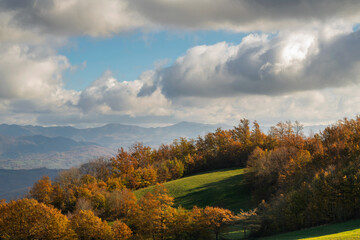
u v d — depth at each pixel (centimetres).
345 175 5891
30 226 6862
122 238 6862
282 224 6181
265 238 5716
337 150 8088
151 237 6912
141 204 7306
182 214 6794
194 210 6825
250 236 6444
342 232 4347
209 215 6519
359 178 5750
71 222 7219
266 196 8456
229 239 6391
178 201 9994
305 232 5403
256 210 6675
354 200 5741
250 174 9688
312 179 6875
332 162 7669
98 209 9575
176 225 6719
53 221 6931
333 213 5812
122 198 9731
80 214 7300
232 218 6462
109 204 9606
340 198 5778
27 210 7144
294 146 10819
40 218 6994
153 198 7375
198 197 10012
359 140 8638
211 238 6556
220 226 6525
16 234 6806
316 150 9025
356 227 4847
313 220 5941
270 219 6259
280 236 5547
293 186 7000
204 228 6569
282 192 7262
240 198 9431
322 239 3631
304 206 6056
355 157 7350
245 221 6297
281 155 9288
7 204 8006
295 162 8231
